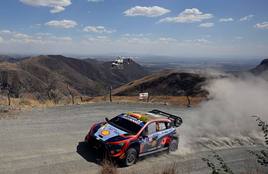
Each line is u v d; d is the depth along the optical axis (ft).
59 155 34.01
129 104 79.15
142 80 390.83
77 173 29.96
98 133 35.09
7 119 46.14
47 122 47.70
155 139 37.01
